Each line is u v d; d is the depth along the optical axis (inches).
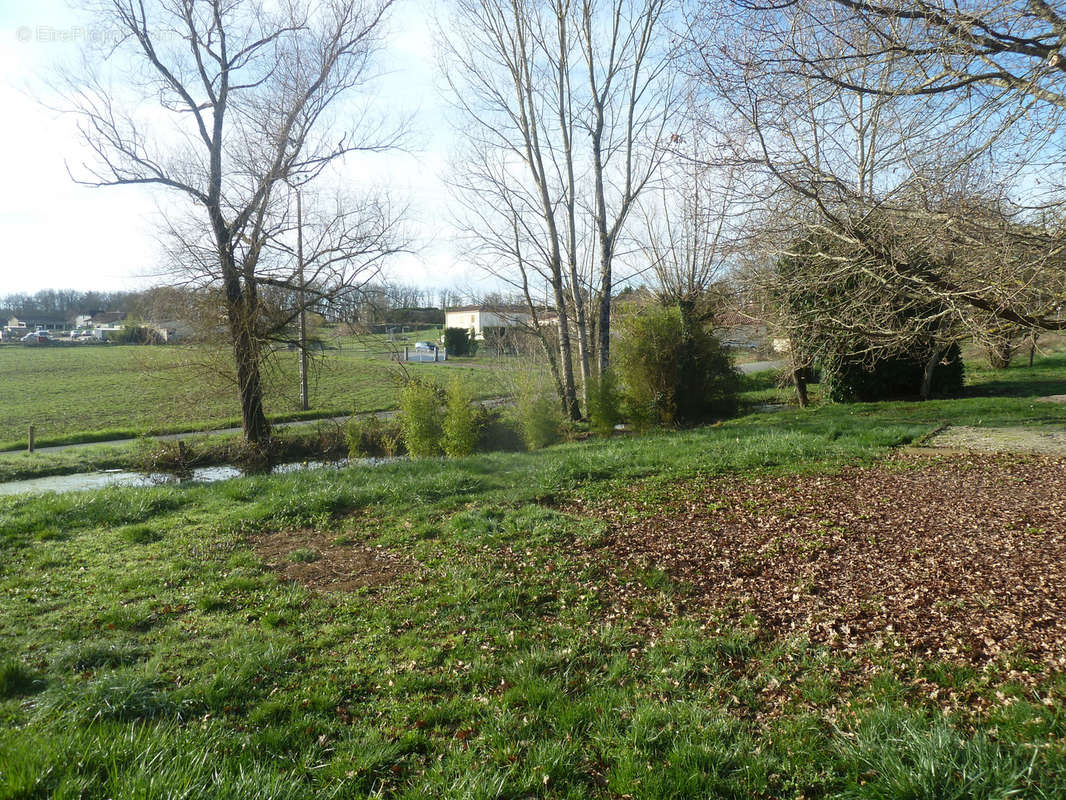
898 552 254.8
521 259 901.8
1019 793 116.0
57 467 724.0
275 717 164.9
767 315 402.0
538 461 492.4
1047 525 269.3
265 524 358.3
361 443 805.9
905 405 744.3
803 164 293.4
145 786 122.0
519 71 853.2
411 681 182.9
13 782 121.0
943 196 267.9
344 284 750.5
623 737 149.0
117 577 278.8
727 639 197.5
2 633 219.8
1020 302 265.7
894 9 239.3
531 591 247.4
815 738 144.3
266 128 717.3
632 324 788.6
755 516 323.9
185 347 754.8
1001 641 176.7
